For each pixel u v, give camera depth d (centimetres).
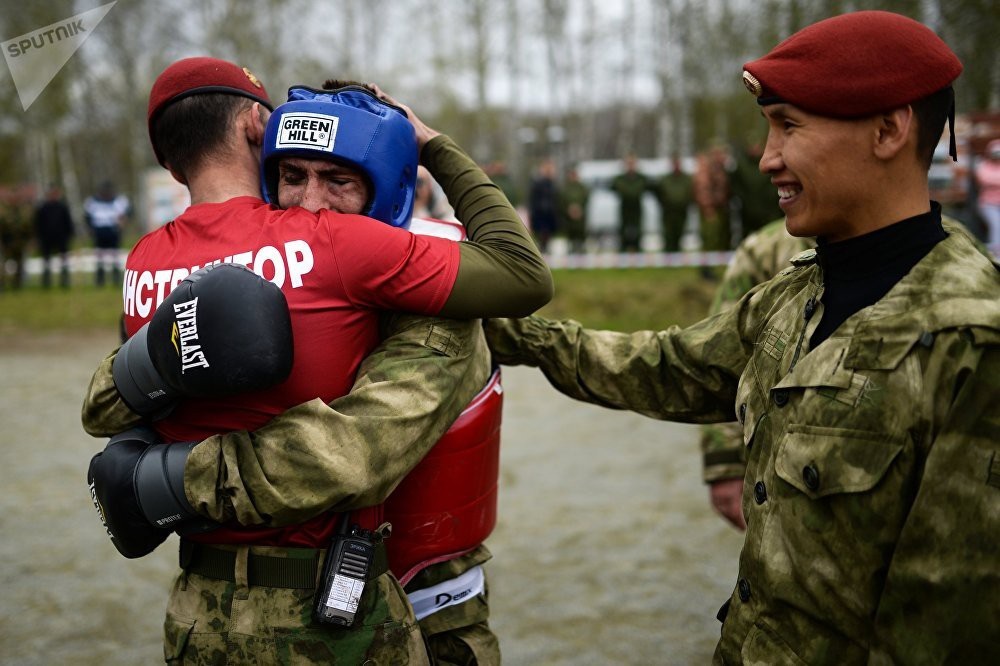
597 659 311
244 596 155
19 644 326
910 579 121
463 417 172
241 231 159
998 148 1017
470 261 159
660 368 178
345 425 148
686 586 368
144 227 2702
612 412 667
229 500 147
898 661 123
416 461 158
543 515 448
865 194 132
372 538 160
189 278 148
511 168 3397
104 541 425
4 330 1127
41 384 793
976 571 118
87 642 328
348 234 154
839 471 128
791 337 145
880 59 127
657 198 1379
